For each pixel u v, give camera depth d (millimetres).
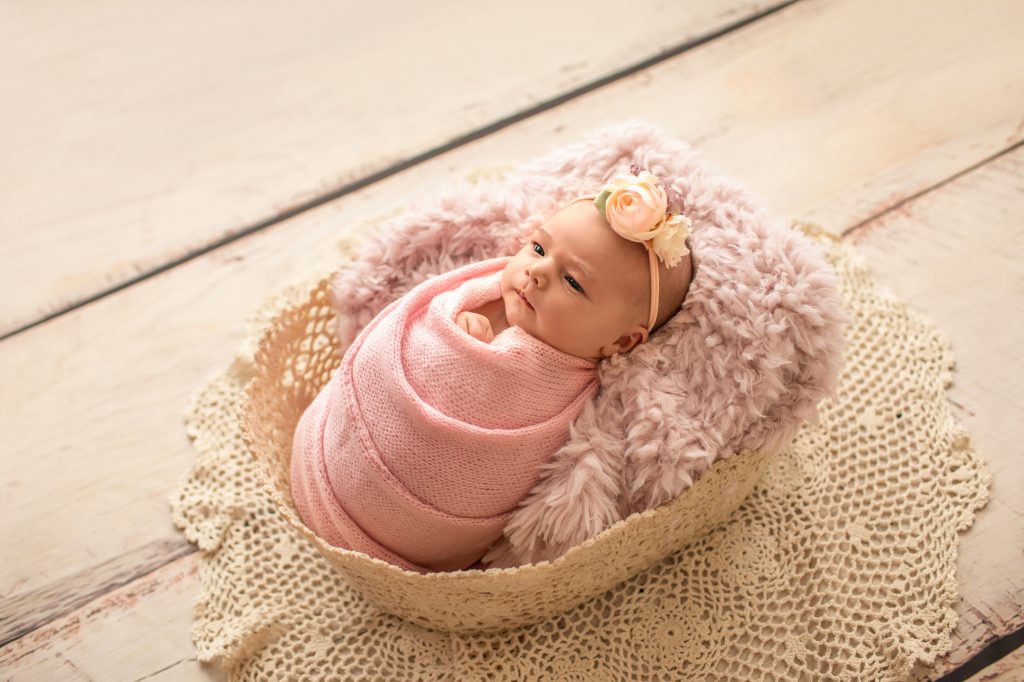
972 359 1335
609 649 1104
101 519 1262
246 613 1146
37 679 1124
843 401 1296
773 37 1830
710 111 1712
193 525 1235
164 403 1383
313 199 1642
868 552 1158
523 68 1830
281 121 1773
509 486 1053
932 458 1234
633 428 1039
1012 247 1447
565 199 1207
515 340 1074
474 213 1230
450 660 1106
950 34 1779
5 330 1484
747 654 1093
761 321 1018
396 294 1249
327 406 1123
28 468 1319
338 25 1951
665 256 1038
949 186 1539
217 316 1486
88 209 1648
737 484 1088
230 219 1621
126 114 1798
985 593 1121
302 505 1121
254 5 2006
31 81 1861
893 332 1358
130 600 1185
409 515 1050
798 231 1086
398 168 1678
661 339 1094
